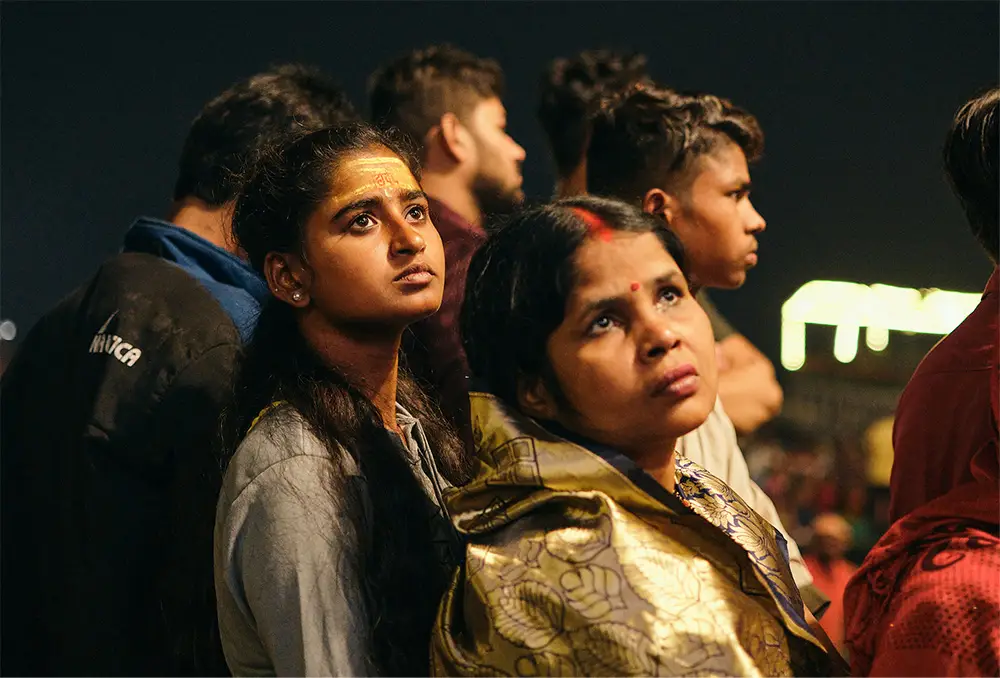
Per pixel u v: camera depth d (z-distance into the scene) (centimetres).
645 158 208
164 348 186
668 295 130
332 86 229
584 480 126
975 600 133
